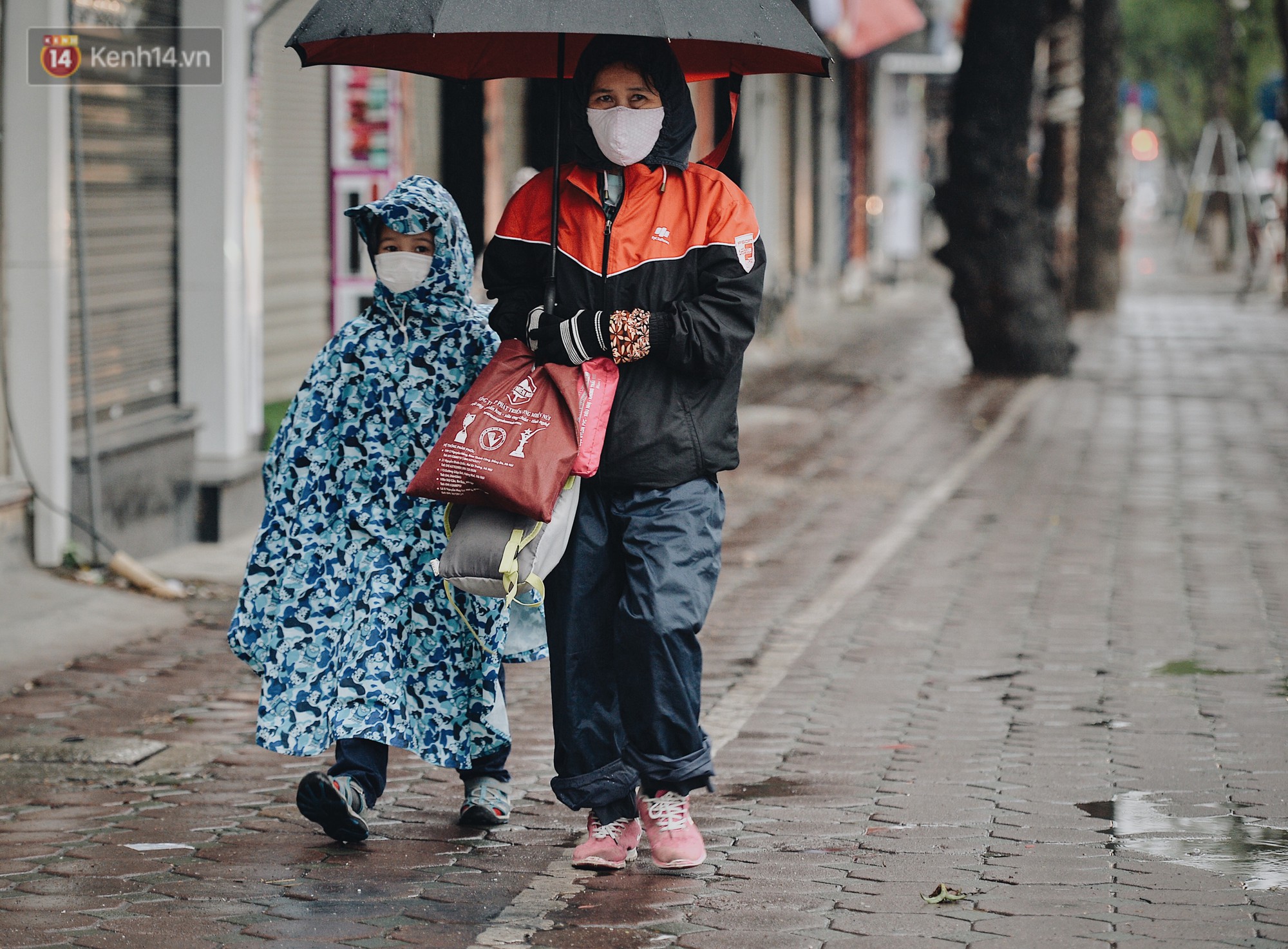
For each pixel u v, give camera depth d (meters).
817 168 64.75
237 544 21.67
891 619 17.75
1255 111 96.75
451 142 26.97
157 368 21.56
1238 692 14.65
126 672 15.49
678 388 9.71
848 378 42.34
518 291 10.09
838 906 9.51
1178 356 47.41
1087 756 12.72
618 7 9.16
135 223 20.78
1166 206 164.38
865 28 53.50
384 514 10.75
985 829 10.96
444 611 10.70
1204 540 22.20
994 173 41.56
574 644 9.95
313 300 25.41
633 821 10.25
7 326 18.23
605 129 9.62
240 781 12.30
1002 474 27.89
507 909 9.49
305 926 9.23
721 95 11.67
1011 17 40.94
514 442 9.51
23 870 10.23
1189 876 9.98
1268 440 31.59
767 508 24.84
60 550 18.45
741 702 14.48
